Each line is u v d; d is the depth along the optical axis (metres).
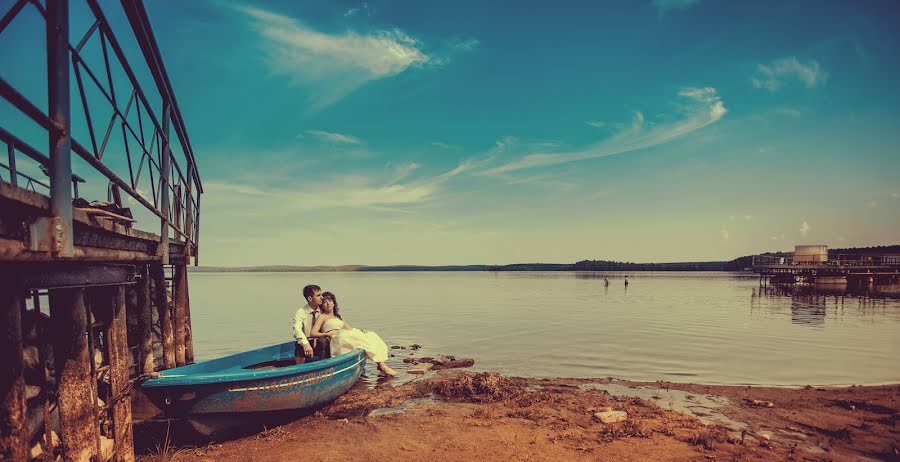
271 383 7.67
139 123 5.79
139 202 5.96
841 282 58.72
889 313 28.61
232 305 39.47
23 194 2.79
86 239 4.25
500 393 9.96
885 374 12.36
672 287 69.69
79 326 4.75
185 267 12.04
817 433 7.74
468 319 26.48
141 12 5.33
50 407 5.10
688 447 7.05
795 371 12.73
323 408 9.25
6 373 3.35
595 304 37.69
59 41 3.35
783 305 35.28
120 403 5.91
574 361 14.20
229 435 7.61
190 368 8.30
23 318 5.13
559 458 6.68
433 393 10.32
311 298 10.52
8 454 3.36
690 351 15.82
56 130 3.31
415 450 7.05
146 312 8.70
